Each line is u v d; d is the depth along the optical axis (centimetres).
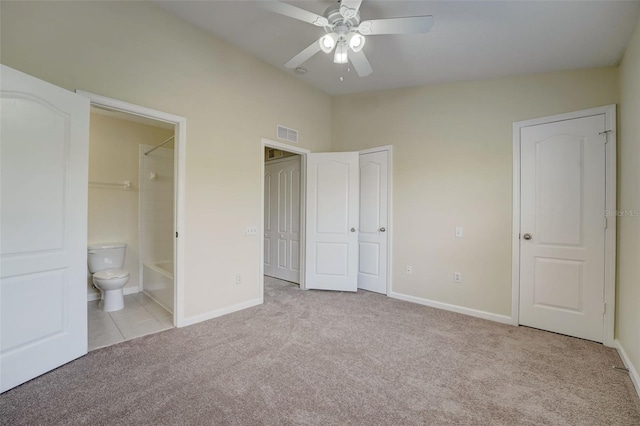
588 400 171
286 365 206
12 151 172
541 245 276
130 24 235
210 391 175
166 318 292
